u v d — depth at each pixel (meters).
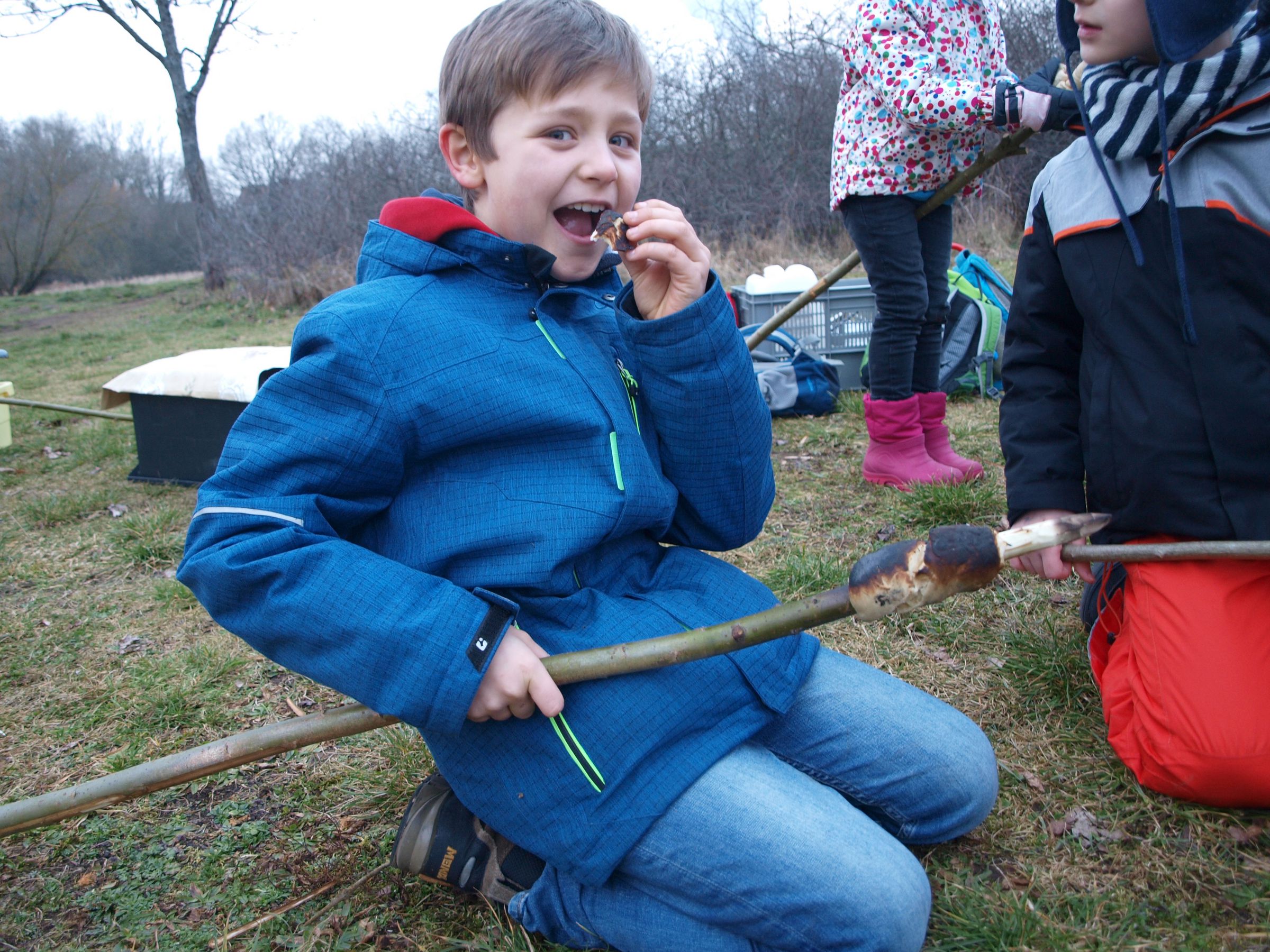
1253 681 1.73
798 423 4.87
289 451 1.42
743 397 1.69
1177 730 1.76
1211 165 1.74
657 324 1.61
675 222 1.60
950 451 3.81
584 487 1.53
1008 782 1.96
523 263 1.61
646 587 1.67
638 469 1.59
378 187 15.04
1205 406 1.76
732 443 1.71
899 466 3.68
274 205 15.66
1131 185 1.83
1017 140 2.78
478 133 1.63
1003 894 1.65
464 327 1.53
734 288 5.77
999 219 10.84
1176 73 1.70
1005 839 1.80
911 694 1.74
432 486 1.52
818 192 12.15
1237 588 1.78
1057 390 2.04
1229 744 1.71
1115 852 1.75
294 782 2.16
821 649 1.84
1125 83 1.78
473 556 1.49
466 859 1.67
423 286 1.56
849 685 1.73
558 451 1.54
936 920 1.61
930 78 3.01
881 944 1.37
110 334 13.09
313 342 1.47
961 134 3.16
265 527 1.39
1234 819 1.80
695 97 13.26
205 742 2.37
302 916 1.76
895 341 3.55
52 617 3.19
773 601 1.73
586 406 1.56
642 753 1.45
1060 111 2.63
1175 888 1.66
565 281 1.72
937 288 3.62
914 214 3.35
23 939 1.76
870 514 3.48
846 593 1.35
